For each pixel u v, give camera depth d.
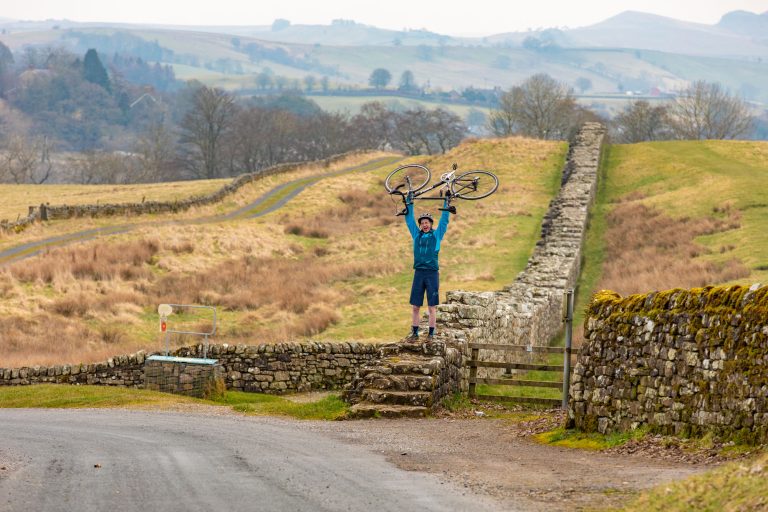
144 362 41.66
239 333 57.19
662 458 20.08
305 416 30.61
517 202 103.62
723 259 64.31
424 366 31.69
